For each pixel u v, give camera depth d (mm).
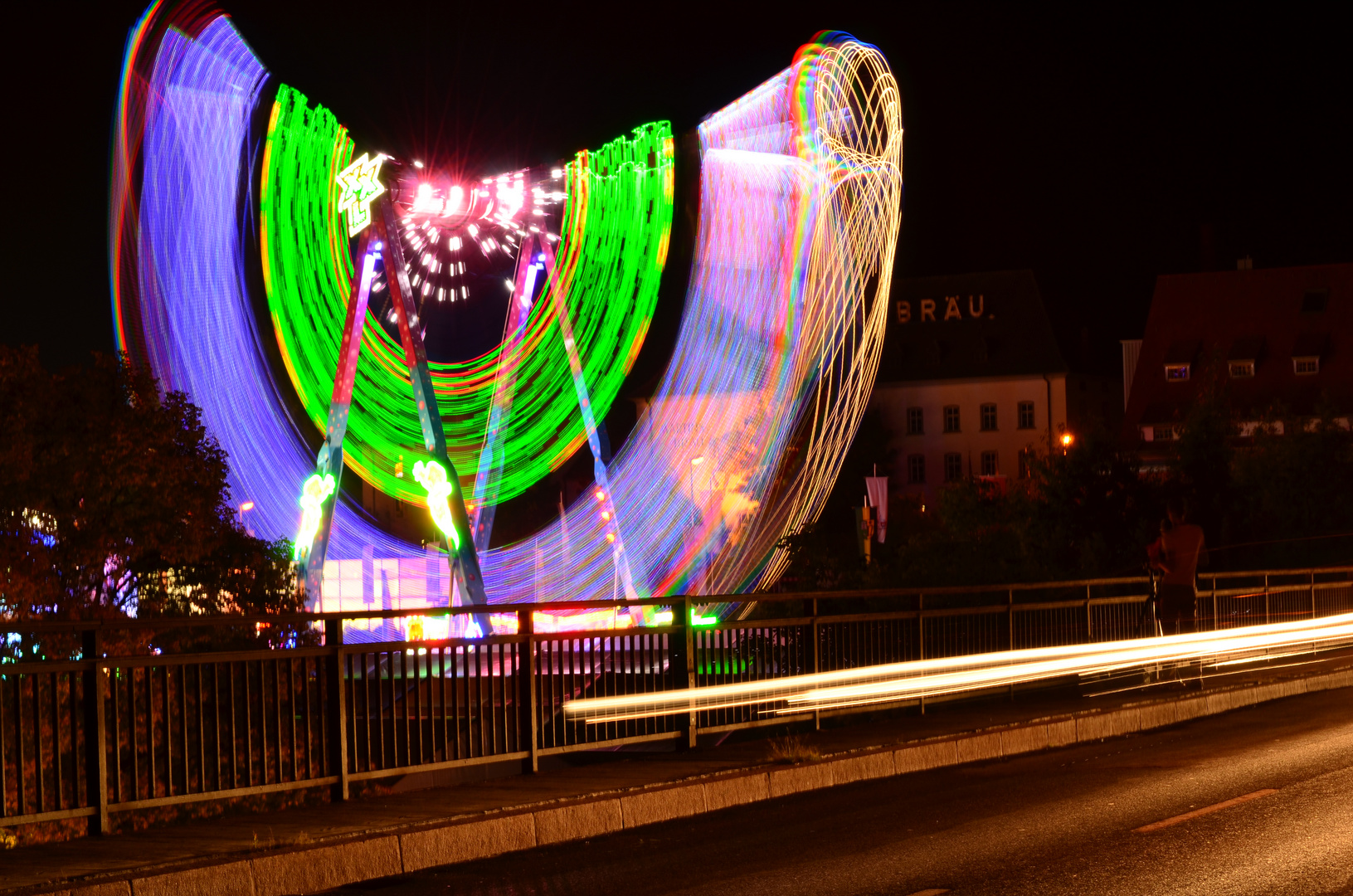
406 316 28891
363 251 28766
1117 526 35875
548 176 29703
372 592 53188
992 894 6602
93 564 18984
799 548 37031
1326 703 15141
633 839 8648
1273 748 11508
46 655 16578
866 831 8445
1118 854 7406
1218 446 40281
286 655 9117
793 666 12977
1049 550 35719
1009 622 15727
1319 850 7340
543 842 8609
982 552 34969
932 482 88875
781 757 10633
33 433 18812
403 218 28797
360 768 9516
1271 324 75625
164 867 7051
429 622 28625
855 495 83312
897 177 27688
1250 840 7656
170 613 20016
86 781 8078
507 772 16797
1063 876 6918
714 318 30953
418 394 28938
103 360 20031
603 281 30547
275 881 7312
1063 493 36469
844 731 12336
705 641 12203
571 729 10883
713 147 29438
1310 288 76188
